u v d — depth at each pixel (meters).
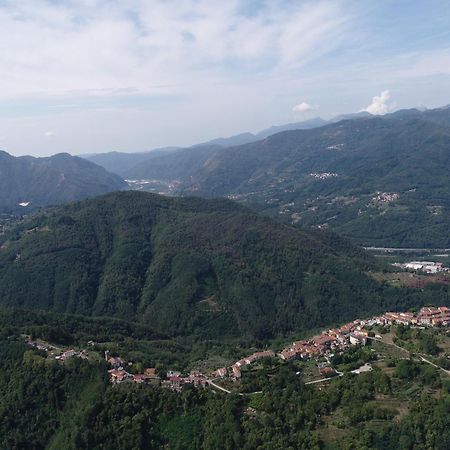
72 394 169.88
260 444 139.88
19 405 168.25
